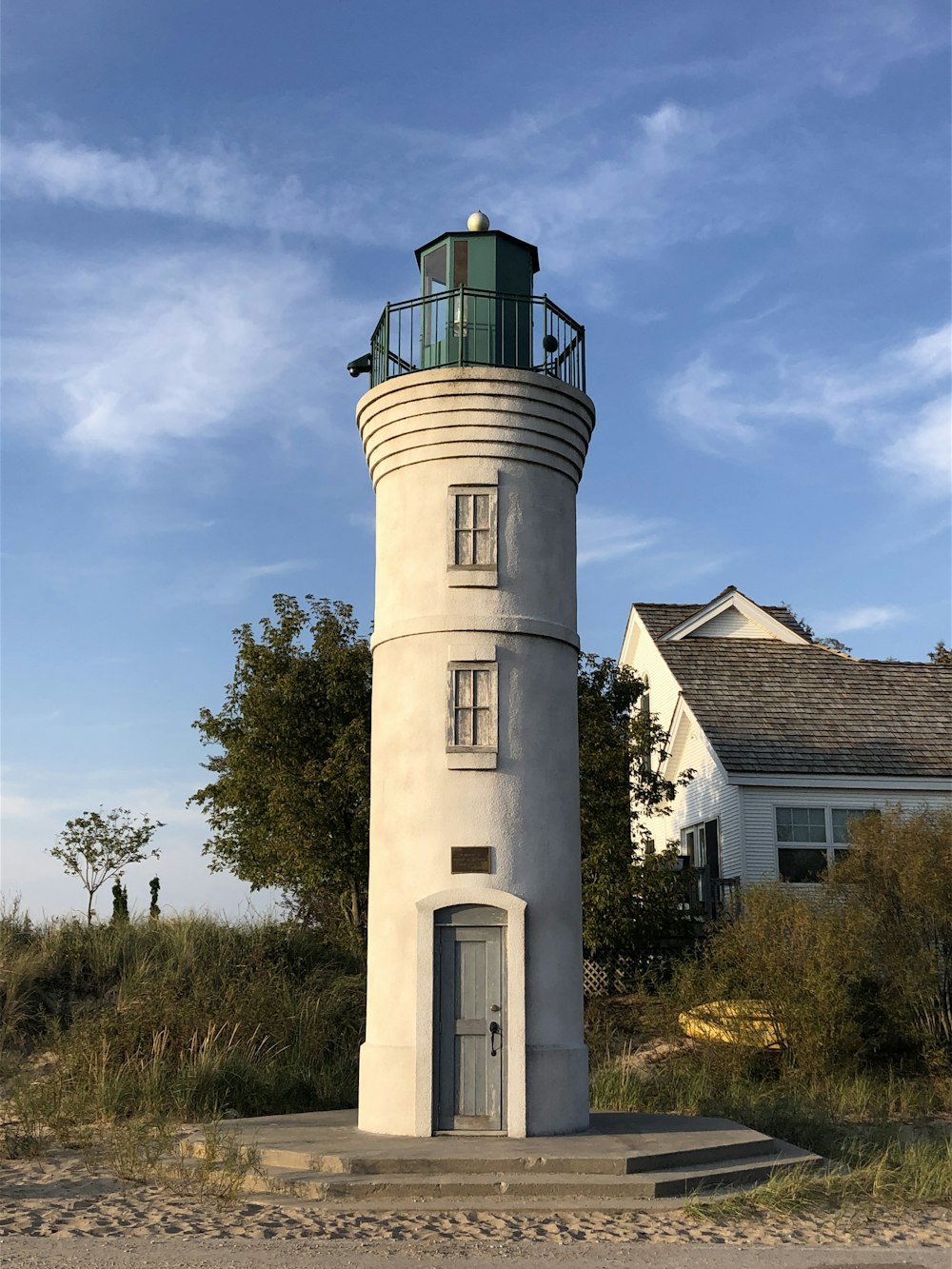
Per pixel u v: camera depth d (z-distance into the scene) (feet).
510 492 39.73
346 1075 48.32
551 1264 25.30
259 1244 26.63
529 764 38.14
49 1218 29.19
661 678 87.35
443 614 38.70
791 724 77.30
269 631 68.49
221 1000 51.78
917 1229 30.25
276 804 63.46
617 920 62.18
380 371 42.39
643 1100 46.44
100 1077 43.78
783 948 52.26
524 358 41.60
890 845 55.47
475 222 41.93
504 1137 35.45
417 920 36.76
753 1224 29.68
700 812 78.59
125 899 77.97
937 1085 48.98
